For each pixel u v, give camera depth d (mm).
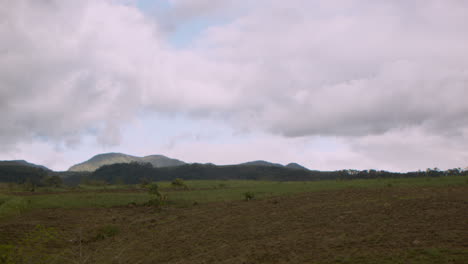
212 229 23969
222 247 19516
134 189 52219
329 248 16891
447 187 33031
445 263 12992
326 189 40406
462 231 17422
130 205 35281
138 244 21219
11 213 30250
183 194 42688
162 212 31781
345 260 14469
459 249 14461
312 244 17953
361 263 13969
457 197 26312
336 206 27609
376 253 15055
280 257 16328
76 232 23969
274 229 22484
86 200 37531
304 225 22672
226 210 30750
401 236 17562
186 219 27938
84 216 30219
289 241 19062
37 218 29141
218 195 41094
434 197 26984
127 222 27719
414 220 20656
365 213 23906
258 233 21875
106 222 27672
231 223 25359
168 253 19250
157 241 21781
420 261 13438
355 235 18781
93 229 25141
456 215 20859
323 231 20516
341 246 17016
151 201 35469
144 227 25875
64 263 16562
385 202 26906
